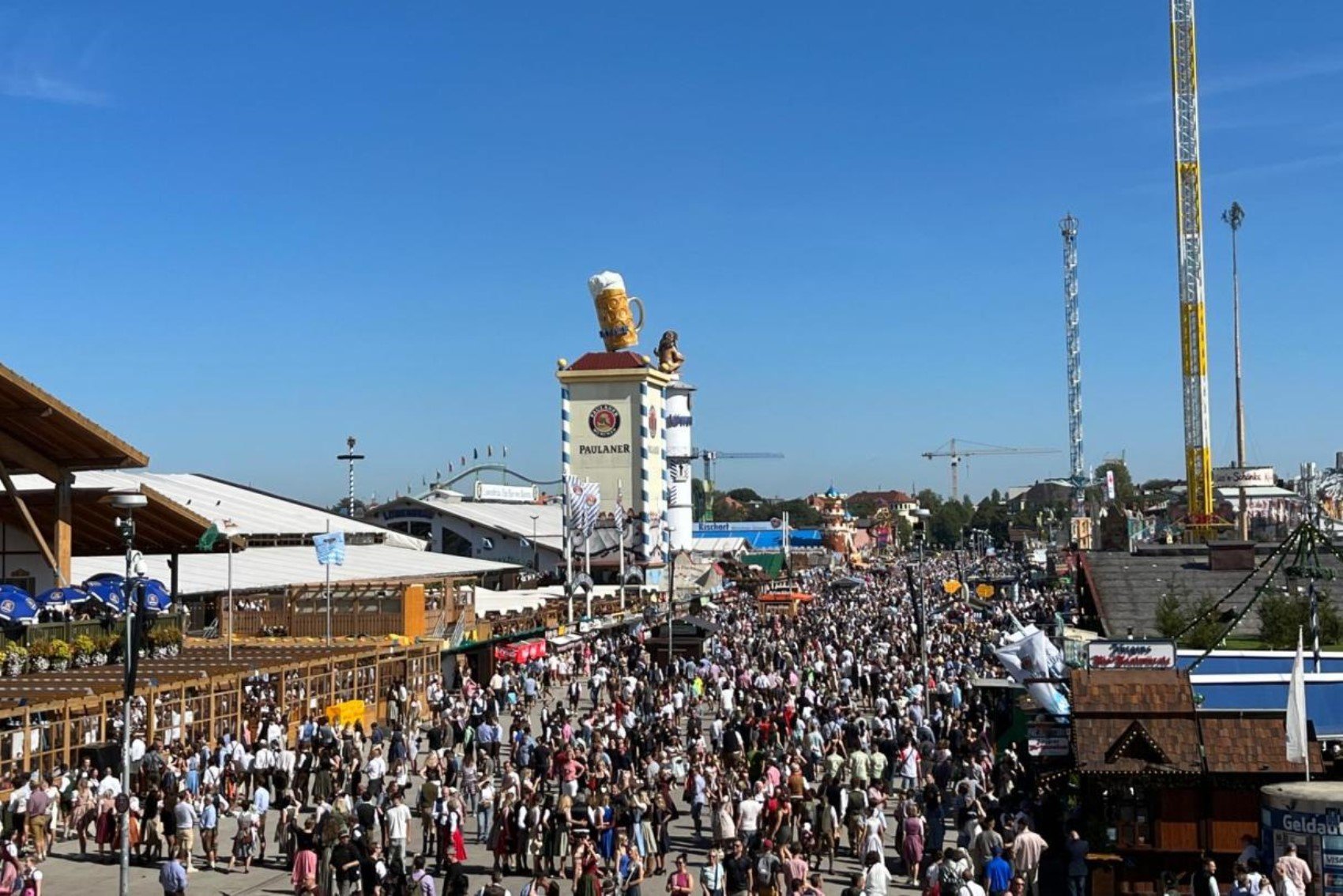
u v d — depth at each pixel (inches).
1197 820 909.8
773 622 3132.4
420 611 2208.4
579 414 4503.0
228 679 1523.1
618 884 944.3
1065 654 1375.5
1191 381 5315.0
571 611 2815.0
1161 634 1574.8
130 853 1099.9
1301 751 890.1
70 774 1200.8
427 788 1125.1
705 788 1194.0
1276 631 1469.0
